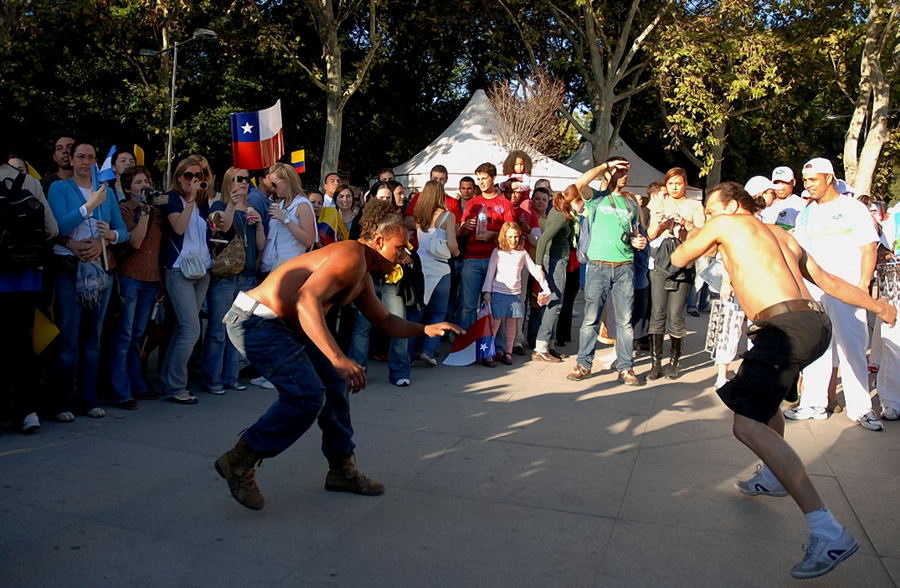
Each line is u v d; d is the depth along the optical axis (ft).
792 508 12.78
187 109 69.26
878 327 25.30
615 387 22.25
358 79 59.36
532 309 28.30
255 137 28.68
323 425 13.08
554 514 12.41
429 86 81.61
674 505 12.85
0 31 50.16
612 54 65.41
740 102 77.56
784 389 11.20
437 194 24.04
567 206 24.30
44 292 16.78
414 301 22.12
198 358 23.25
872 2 54.44
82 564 10.30
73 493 12.87
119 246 18.20
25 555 10.52
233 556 10.69
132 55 66.13
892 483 14.06
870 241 18.16
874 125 55.21
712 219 12.87
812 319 11.45
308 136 75.72
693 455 15.64
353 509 12.51
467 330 25.52
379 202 12.82
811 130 87.81
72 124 68.54
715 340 21.88
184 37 65.62
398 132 78.95
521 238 25.50
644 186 63.82
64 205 16.83
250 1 59.47
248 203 21.65
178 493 13.03
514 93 69.31
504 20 70.28
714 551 11.07
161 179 68.03
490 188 25.67
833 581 10.18
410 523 11.98
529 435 16.99
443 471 14.49
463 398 20.56
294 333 12.47
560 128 79.10
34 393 16.49
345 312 25.03
